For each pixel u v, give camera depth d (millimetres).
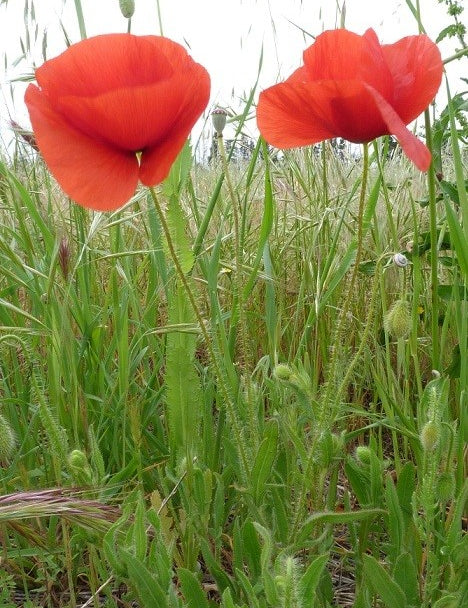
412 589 372
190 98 299
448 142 1036
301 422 454
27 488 471
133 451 494
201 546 407
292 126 355
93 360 560
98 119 299
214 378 506
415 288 473
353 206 794
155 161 309
